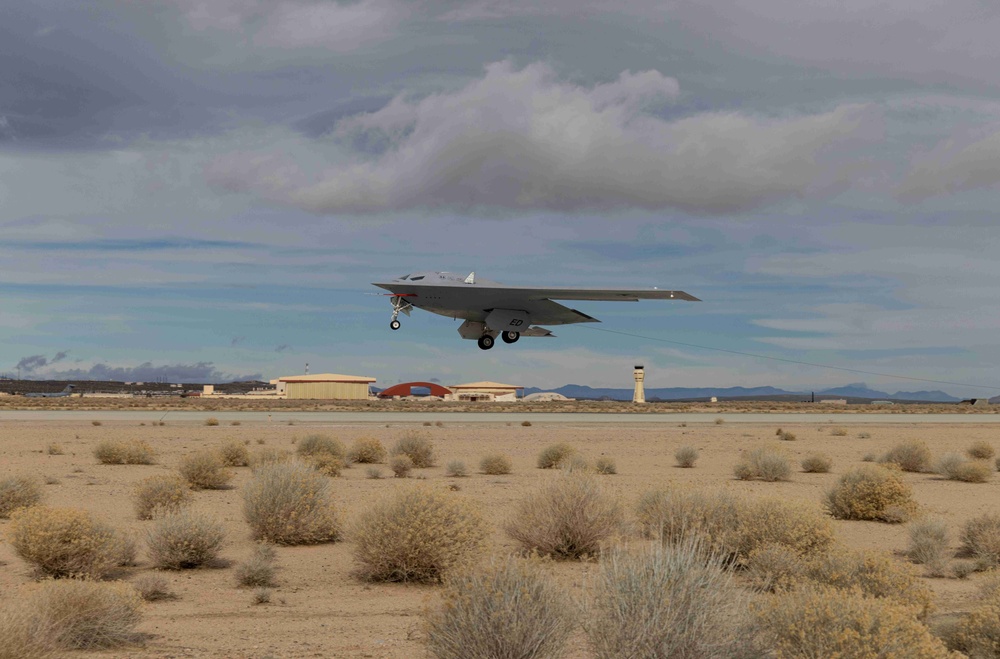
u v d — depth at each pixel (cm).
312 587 1124
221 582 1154
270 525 1458
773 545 1088
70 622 804
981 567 1258
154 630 886
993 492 2430
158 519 1324
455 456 3541
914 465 3206
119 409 8894
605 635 638
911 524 1516
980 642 741
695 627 621
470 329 3812
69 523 1155
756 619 649
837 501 1859
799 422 7025
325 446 3269
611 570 682
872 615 629
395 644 831
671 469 2995
